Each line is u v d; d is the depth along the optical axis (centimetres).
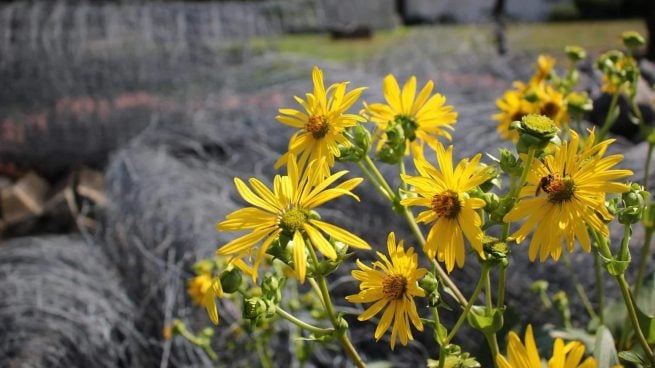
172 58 227
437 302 65
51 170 209
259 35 319
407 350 123
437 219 62
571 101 94
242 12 322
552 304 111
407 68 225
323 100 71
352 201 137
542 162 64
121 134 203
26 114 213
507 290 115
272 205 62
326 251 61
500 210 64
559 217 62
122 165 179
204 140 183
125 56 225
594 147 61
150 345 132
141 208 152
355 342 125
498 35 301
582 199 61
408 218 73
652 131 91
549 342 89
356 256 131
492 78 198
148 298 136
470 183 62
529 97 93
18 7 239
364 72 207
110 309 137
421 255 123
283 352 126
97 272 149
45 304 133
